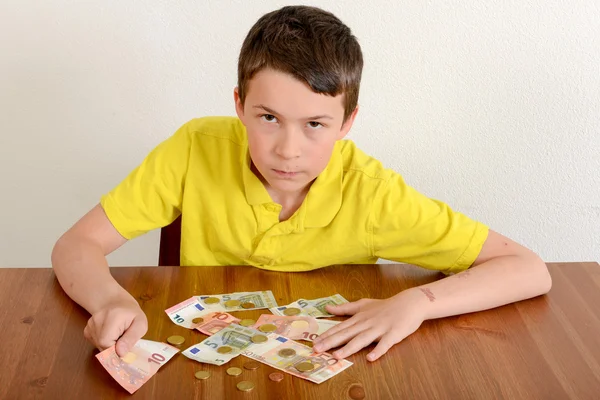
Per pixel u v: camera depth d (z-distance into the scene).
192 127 1.44
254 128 1.19
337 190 1.38
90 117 2.02
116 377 1.04
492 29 1.96
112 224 1.40
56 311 1.20
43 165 2.07
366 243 1.40
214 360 1.08
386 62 1.98
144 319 1.15
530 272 1.31
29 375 1.04
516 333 1.20
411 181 2.11
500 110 2.04
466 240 1.36
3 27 1.91
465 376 1.08
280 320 1.20
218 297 1.26
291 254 1.40
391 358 1.12
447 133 2.06
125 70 1.97
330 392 1.03
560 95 2.02
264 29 1.20
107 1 1.90
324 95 1.15
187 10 1.92
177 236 1.57
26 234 2.16
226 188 1.40
